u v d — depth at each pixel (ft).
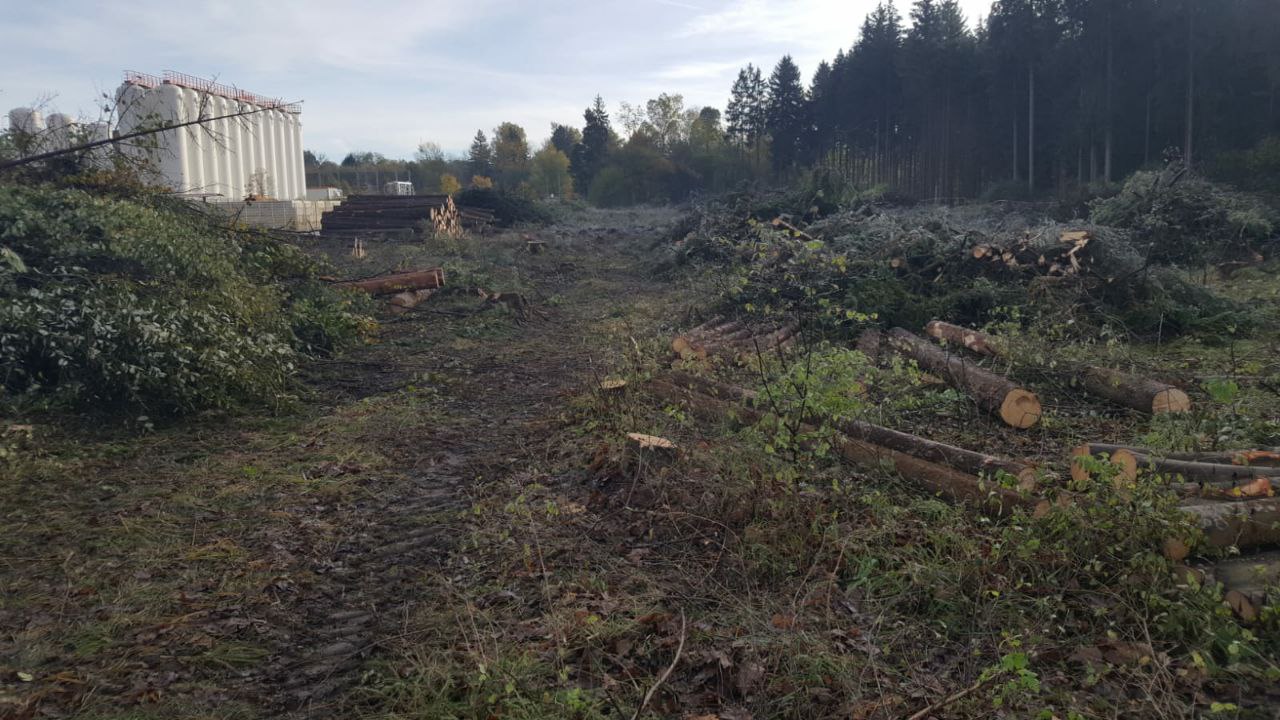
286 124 102.78
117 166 34.37
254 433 23.13
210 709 10.57
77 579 14.03
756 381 23.32
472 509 17.43
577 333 41.63
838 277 38.09
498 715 10.07
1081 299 34.17
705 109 316.40
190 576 14.29
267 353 27.09
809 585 13.07
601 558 14.74
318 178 255.09
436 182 293.84
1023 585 12.67
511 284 54.60
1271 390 23.65
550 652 11.45
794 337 32.37
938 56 165.37
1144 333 32.68
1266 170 80.59
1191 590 11.43
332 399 27.86
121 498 17.88
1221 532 12.25
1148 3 121.60
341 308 37.70
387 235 81.51
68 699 10.68
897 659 11.23
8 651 11.78
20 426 20.61
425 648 11.87
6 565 14.49
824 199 69.10
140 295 26.03
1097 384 24.14
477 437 23.39
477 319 42.86
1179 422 20.22
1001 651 11.20
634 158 240.32
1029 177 142.41
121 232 28.35
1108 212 55.11
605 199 237.04
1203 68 116.88
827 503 15.94
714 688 10.71
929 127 174.60
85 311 23.11
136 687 10.97
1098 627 11.68
